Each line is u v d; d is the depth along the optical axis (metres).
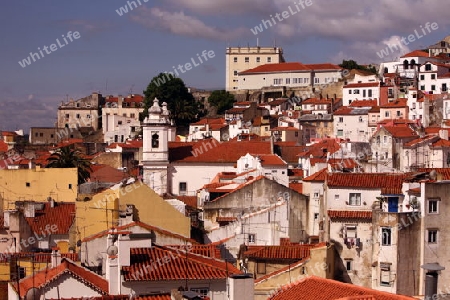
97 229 81.75
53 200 105.94
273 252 76.94
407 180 82.94
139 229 72.19
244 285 47.69
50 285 57.94
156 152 149.50
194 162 151.12
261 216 91.94
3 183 117.38
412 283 78.75
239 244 87.38
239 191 102.06
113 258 59.34
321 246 76.19
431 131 174.50
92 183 119.62
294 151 167.50
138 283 58.69
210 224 98.25
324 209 88.06
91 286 58.47
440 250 78.81
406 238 78.94
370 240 81.81
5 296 65.56
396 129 160.88
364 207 84.69
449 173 87.06
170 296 54.91
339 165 117.38
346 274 81.50
